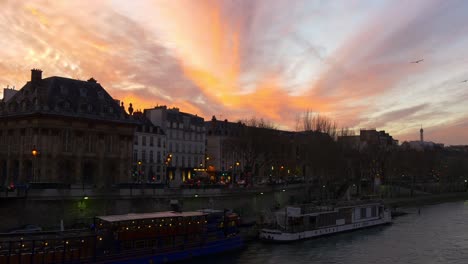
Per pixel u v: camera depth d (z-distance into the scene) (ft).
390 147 556.51
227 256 152.97
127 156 246.47
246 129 312.50
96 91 244.83
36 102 214.28
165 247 139.33
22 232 125.80
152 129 321.52
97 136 232.73
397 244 180.24
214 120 395.75
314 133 298.97
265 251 162.50
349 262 148.77
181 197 191.01
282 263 145.28
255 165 352.90
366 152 404.57
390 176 471.62
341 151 302.04
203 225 153.17
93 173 230.68
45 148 210.18
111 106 244.83
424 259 154.61
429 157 510.58
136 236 135.23
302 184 285.64
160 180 321.73
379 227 227.81
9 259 111.14
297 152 341.62
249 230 180.86
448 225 235.81
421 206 351.05
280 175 339.57
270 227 185.88
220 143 381.19
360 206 222.48
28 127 214.48
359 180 349.82
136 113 321.11
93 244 125.39
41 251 116.47
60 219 156.87
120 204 172.65
